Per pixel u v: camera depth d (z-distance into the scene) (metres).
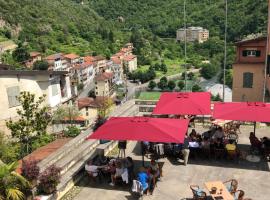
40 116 16.94
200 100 15.20
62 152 14.53
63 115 28.22
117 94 121.88
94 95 112.75
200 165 13.65
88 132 17.48
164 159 14.38
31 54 121.12
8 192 9.29
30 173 10.47
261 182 12.05
